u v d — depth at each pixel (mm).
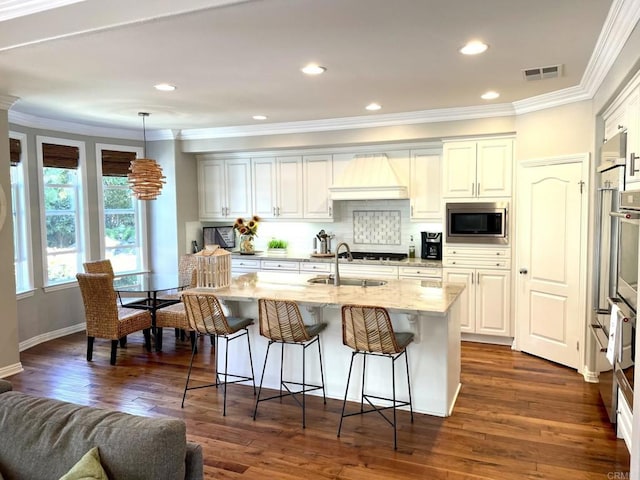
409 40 3002
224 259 4012
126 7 2627
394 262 5824
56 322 5902
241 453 3084
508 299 5297
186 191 6930
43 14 2822
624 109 3188
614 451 3043
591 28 2836
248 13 2541
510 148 5203
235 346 4270
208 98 4613
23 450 1727
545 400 3844
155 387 4219
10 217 4492
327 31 2832
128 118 5676
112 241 6609
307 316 3938
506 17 2658
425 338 3582
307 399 3926
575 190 4398
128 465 1583
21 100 4652
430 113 5324
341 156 6328
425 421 3496
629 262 2850
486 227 5320
